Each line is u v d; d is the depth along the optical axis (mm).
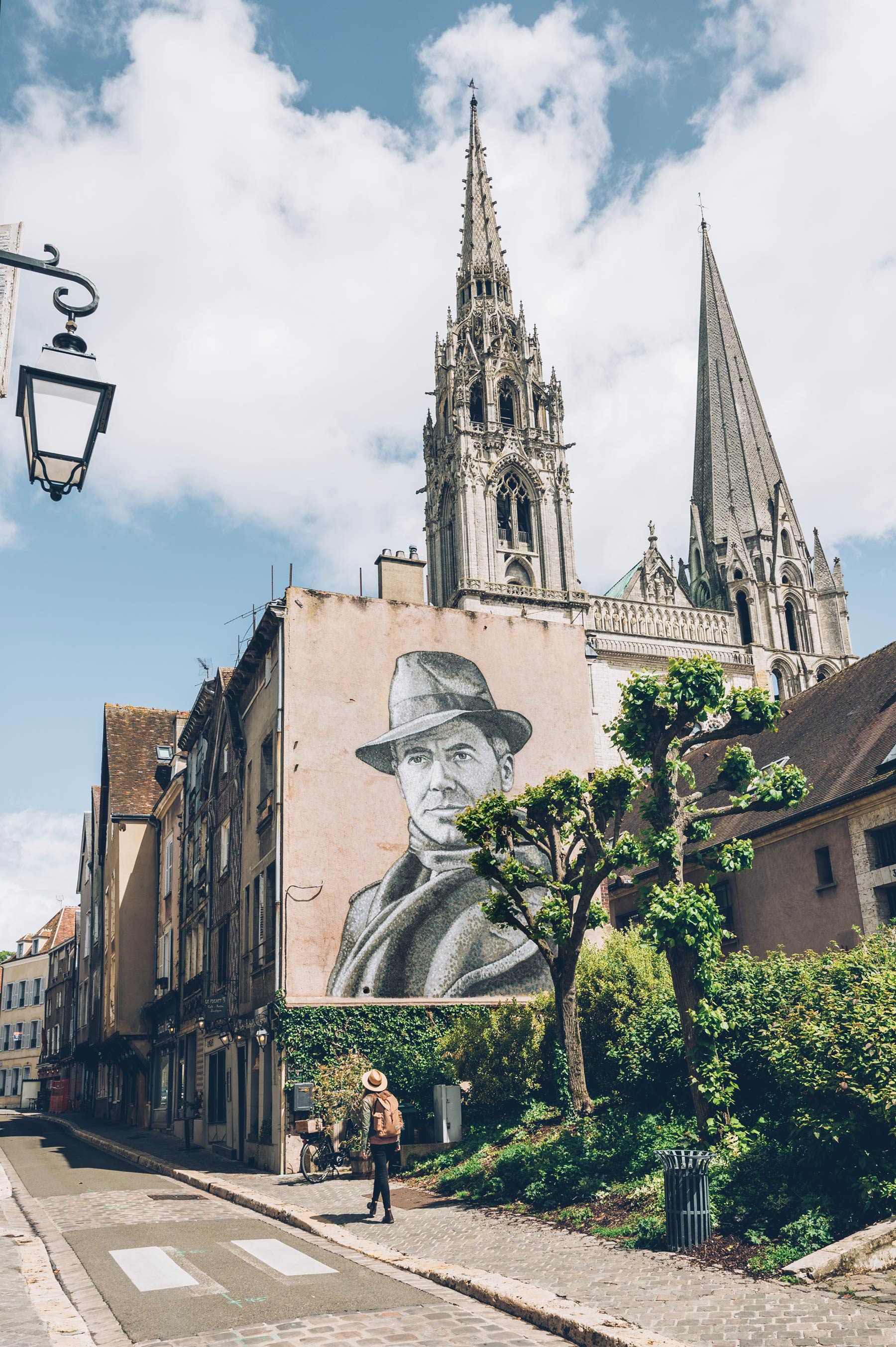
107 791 52531
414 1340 8617
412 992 24859
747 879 26062
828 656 86562
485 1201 15578
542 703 28812
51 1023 69750
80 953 58781
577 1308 9312
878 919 22016
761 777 16875
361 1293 10375
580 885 19719
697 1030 15016
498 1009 22312
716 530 90062
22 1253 12562
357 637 26922
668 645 76562
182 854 38719
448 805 26688
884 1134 11727
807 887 24125
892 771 22297
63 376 5969
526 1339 8812
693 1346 8188
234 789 30250
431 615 28031
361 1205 16359
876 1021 12055
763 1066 14969
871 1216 10992
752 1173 12625
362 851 25422
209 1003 28203
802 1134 12227
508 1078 20781
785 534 88750
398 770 26391
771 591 86062
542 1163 15695
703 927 15133
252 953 26812
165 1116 38531
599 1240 12352
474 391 84625
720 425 93000
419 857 25953
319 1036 23484
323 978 24156
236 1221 15625
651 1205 12961
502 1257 11867
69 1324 9078
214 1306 9836
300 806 25094
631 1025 19297
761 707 16906
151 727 48312
